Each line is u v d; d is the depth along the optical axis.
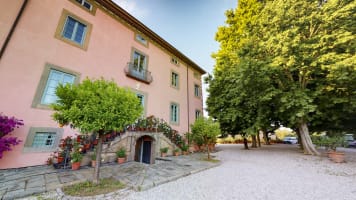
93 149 6.48
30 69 6.16
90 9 8.80
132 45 10.81
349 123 11.02
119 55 9.79
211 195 3.72
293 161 7.97
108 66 9.04
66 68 7.24
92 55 8.39
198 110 16.69
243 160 8.65
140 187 3.99
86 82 4.21
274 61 8.17
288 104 8.36
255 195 3.72
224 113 13.16
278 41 8.13
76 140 6.21
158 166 6.70
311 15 7.49
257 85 9.31
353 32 7.01
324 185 4.39
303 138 10.12
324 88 8.38
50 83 6.70
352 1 6.78
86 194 3.55
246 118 11.81
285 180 4.89
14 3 6.16
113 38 9.66
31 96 6.04
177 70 14.85
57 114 3.94
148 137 9.56
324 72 8.40
